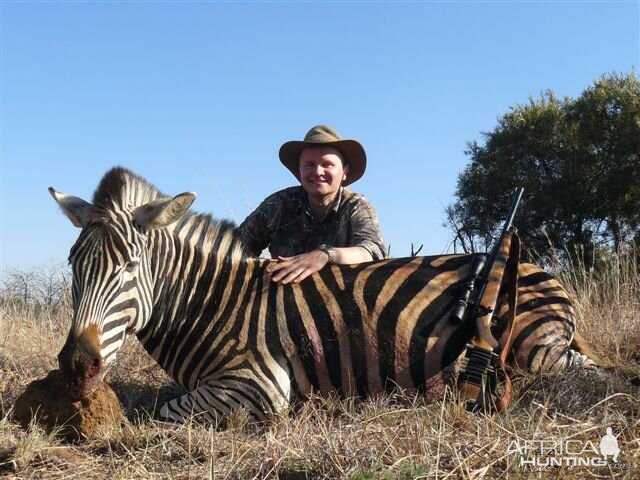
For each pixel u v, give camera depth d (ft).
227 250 16.34
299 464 11.16
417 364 15.19
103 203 14.39
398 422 13.11
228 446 12.44
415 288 15.71
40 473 11.66
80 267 13.74
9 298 28.71
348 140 19.17
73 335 13.29
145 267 14.88
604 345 18.70
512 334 15.67
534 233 76.07
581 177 75.56
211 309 15.75
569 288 24.03
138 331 15.92
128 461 11.78
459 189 80.18
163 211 14.30
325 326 15.42
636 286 23.99
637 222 75.00
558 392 13.97
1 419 14.14
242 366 15.02
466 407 13.75
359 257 17.42
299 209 19.84
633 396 13.37
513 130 80.64
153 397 16.99
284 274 15.98
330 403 14.60
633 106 77.00
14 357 19.56
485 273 15.24
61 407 13.19
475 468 10.75
